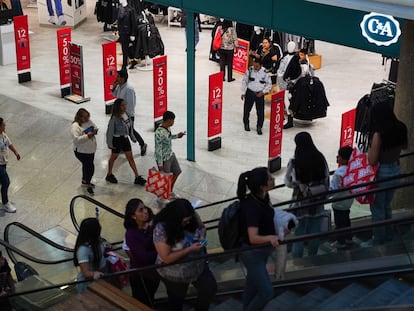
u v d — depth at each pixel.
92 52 20.62
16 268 9.68
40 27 22.95
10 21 19.14
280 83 15.42
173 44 21.42
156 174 12.02
